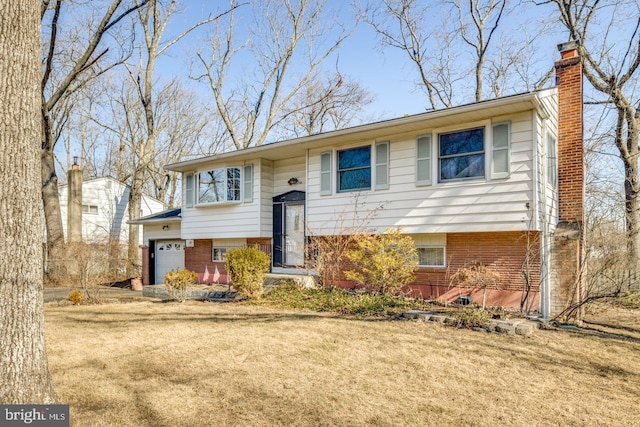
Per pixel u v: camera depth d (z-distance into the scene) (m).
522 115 9.16
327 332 7.54
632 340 7.50
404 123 10.08
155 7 21.02
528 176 9.01
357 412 4.21
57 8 14.33
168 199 36.47
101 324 8.48
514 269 9.71
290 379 5.14
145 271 19.02
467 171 9.86
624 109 14.50
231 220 14.63
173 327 8.07
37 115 3.62
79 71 16.44
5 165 3.36
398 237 10.41
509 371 5.54
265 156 13.84
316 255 12.14
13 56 3.46
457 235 10.52
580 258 9.97
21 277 3.43
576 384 5.13
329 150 12.23
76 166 21.77
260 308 10.23
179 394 4.64
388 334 7.39
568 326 8.59
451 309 9.41
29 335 3.47
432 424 3.97
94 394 4.62
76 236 21.16
